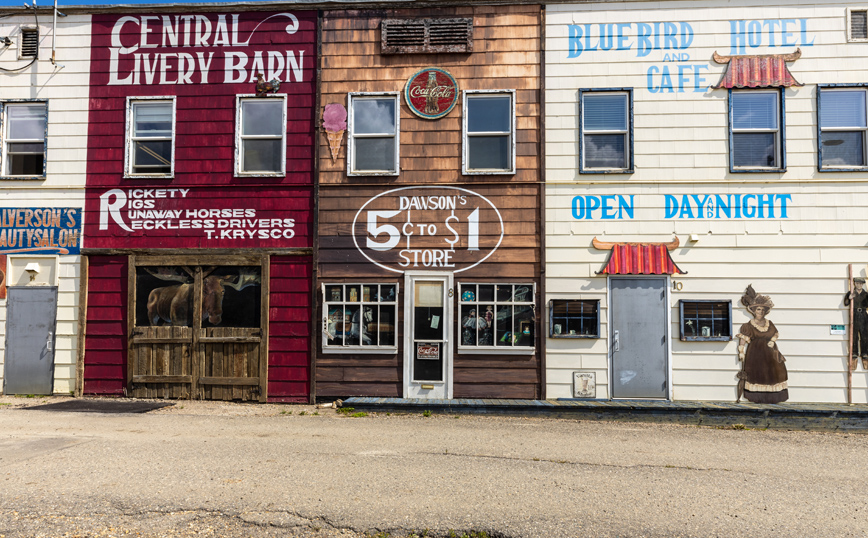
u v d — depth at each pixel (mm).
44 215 10570
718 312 9820
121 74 10664
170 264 10344
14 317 10484
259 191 10383
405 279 10125
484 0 10336
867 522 4637
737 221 9883
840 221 9773
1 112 10750
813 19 10016
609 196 10047
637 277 9945
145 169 10633
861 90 9984
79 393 10258
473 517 4625
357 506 4809
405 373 10008
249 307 10266
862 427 8648
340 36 10508
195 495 5004
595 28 10258
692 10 10172
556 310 9969
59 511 4648
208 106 10516
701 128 10031
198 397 10148
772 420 8766
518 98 10250
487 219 10141
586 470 5953
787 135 9930
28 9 10711
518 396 9891
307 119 10438
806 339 9656
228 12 10625
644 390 9812
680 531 4414
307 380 10086
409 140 10328
